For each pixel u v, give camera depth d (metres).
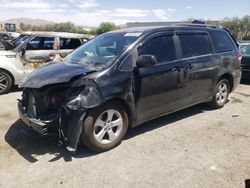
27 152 4.33
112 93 4.13
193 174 3.73
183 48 5.28
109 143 4.35
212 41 5.99
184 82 5.23
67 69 4.33
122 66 4.36
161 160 4.09
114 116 4.39
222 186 3.47
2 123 5.53
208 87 5.88
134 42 4.60
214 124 5.52
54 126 3.98
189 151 4.36
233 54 6.44
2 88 7.90
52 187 3.46
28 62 8.21
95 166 3.92
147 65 4.29
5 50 8.82
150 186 3.48
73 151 3.88
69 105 3.85
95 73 4.15
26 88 4.36
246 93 8.16
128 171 3.80
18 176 3.70
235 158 4.15
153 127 5.32
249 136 4.95
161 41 4.95
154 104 4.82
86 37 9.95
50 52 9.08
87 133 4.05
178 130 5.19
